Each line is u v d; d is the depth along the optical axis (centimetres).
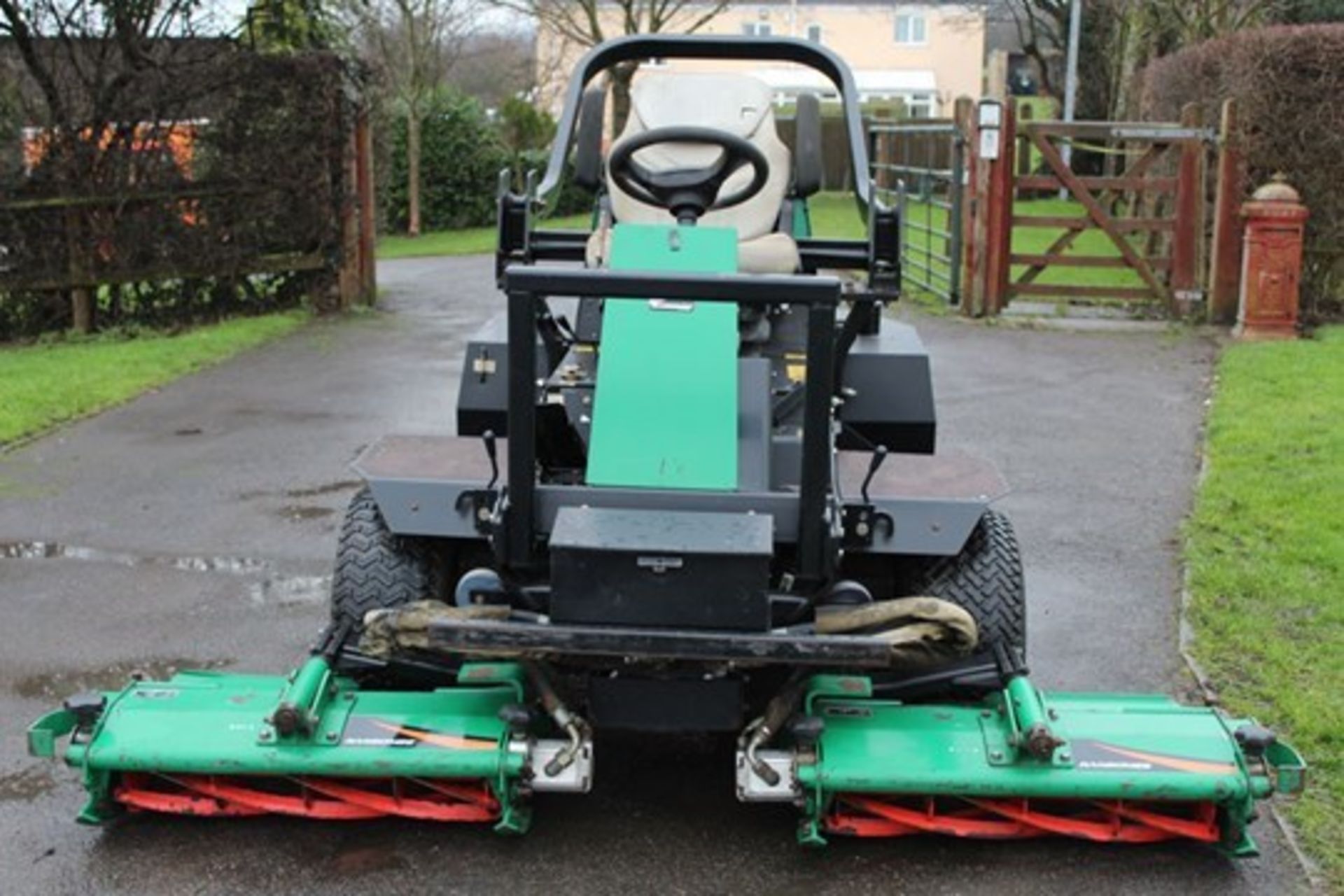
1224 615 573
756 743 388
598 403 412
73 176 1276
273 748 388
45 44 1259
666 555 368
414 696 410
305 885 383
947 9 5138
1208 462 817
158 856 397
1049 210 2489
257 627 577
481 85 3897
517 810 395
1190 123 1316
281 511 741
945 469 454
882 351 514
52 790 436
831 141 2873
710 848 403
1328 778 438
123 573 644
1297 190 1264
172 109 1314
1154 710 405
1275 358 1114
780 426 433
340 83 1405
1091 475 810
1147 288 1355
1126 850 402
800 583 400
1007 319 1352
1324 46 1232
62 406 973
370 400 1018
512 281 371
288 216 1401
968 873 390
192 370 1134
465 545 476
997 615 437
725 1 2856
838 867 393
